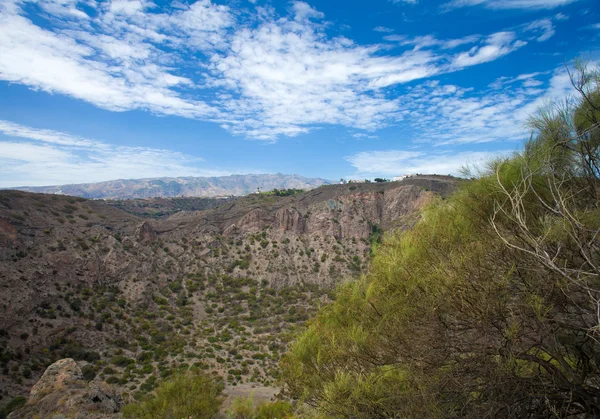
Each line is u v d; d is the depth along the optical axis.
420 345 3.34
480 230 3.68
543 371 3.20
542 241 2.77
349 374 3.75
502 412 2.90
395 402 3.38
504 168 3.64
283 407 10.82
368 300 4.19
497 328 2.91
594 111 3.09
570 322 2.95
